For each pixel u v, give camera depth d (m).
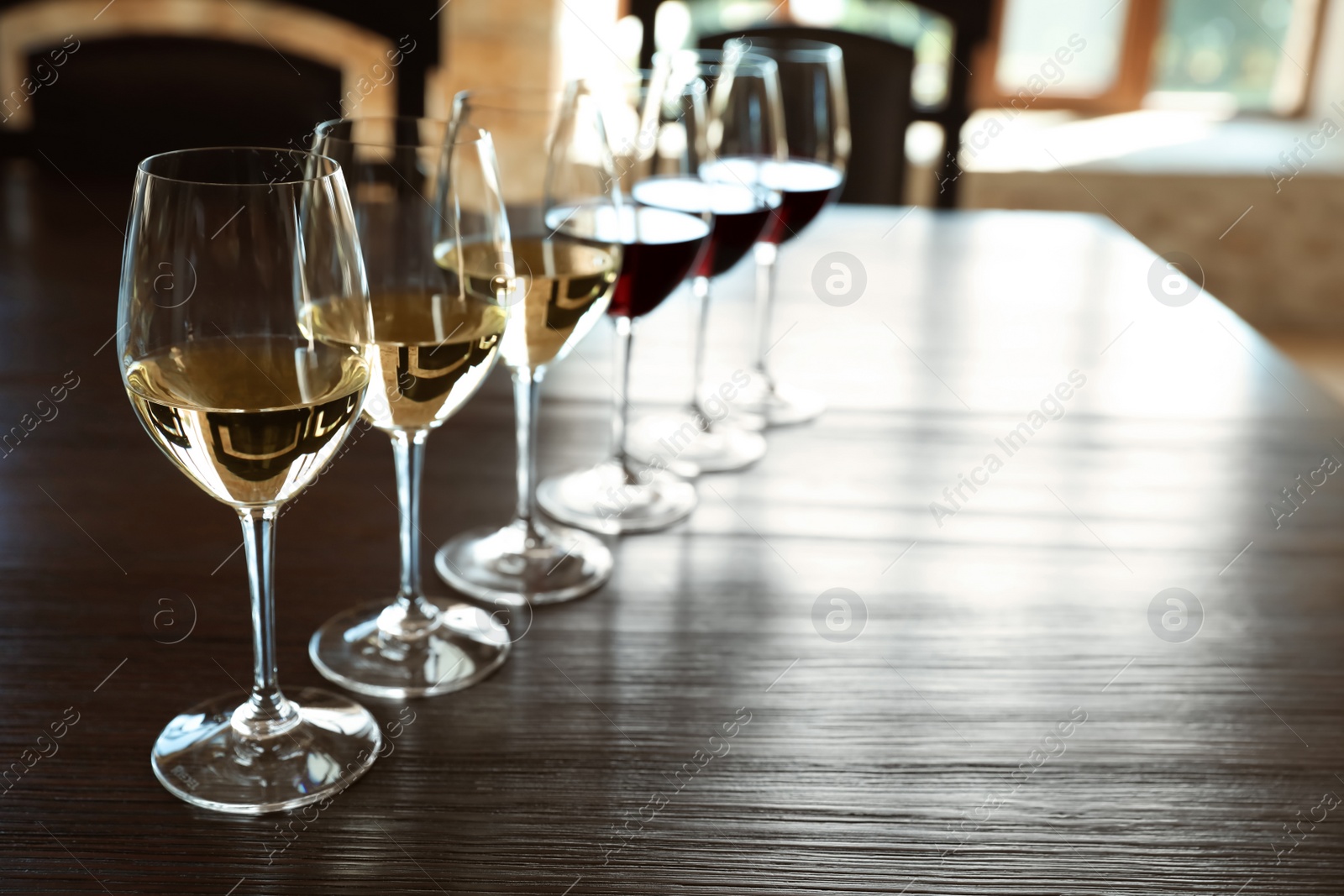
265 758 0.51
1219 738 0.57
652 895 0.46
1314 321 3.28
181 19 2.36
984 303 1.17
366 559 0.68
